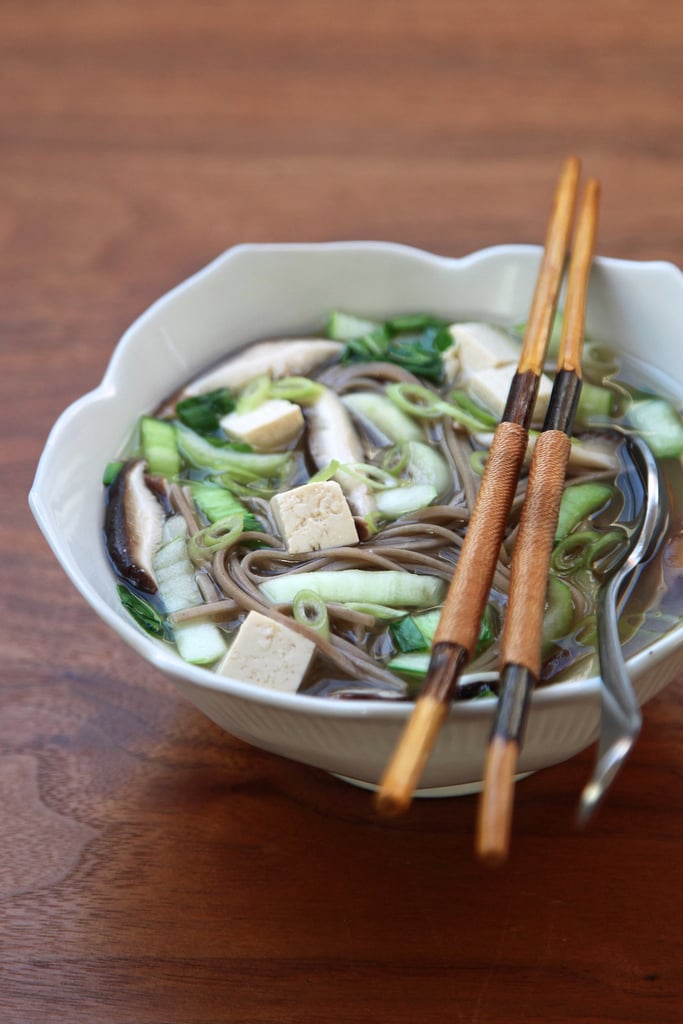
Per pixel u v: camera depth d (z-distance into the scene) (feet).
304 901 1.44
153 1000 1.38
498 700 1.26
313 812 1.51
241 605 1.51
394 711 1.28
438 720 1.24
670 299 1.72
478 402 1.73
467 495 1.60
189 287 1.78
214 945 1.42
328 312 1.86
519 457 1.44
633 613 1.49
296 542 1.55
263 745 1.45
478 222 2.17
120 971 1.41
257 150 2.35
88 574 1.53
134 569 1.56
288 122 2.40
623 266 1.74
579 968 1.38
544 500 1.40
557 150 2.30
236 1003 1.38
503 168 2.27
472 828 1.49
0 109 2.46
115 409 1.70
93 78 2.53
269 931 1.42
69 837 1.50
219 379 1.78
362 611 1.49
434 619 1.48
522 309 1.82
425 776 1.40
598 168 2.26
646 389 1.74
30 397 1.95
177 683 1.38
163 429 1.72
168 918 1.44
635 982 1.37
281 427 1.70
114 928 1.43
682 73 2.46
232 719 1.40
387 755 1.35
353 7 2.72
